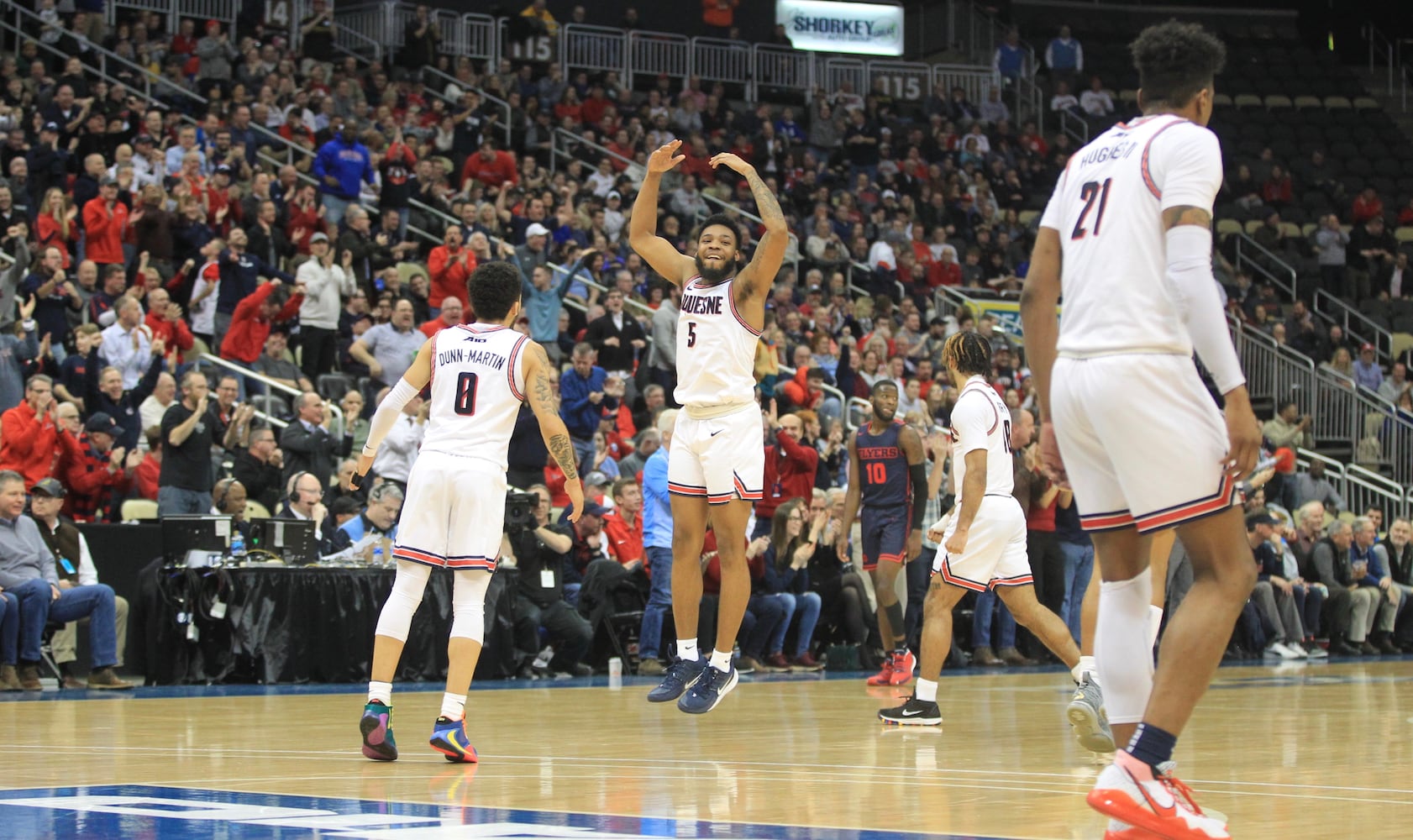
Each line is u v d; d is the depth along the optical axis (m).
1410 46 32.88
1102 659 3.75
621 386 14.45
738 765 5.14
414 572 5.51
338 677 10.60
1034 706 8.29
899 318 20.42
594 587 12.13
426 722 7.19
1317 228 27.16
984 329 20.06
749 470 7.08
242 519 10.87
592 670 12.01
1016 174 26.75
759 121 25.81
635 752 5.65
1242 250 25.97
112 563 10.63
